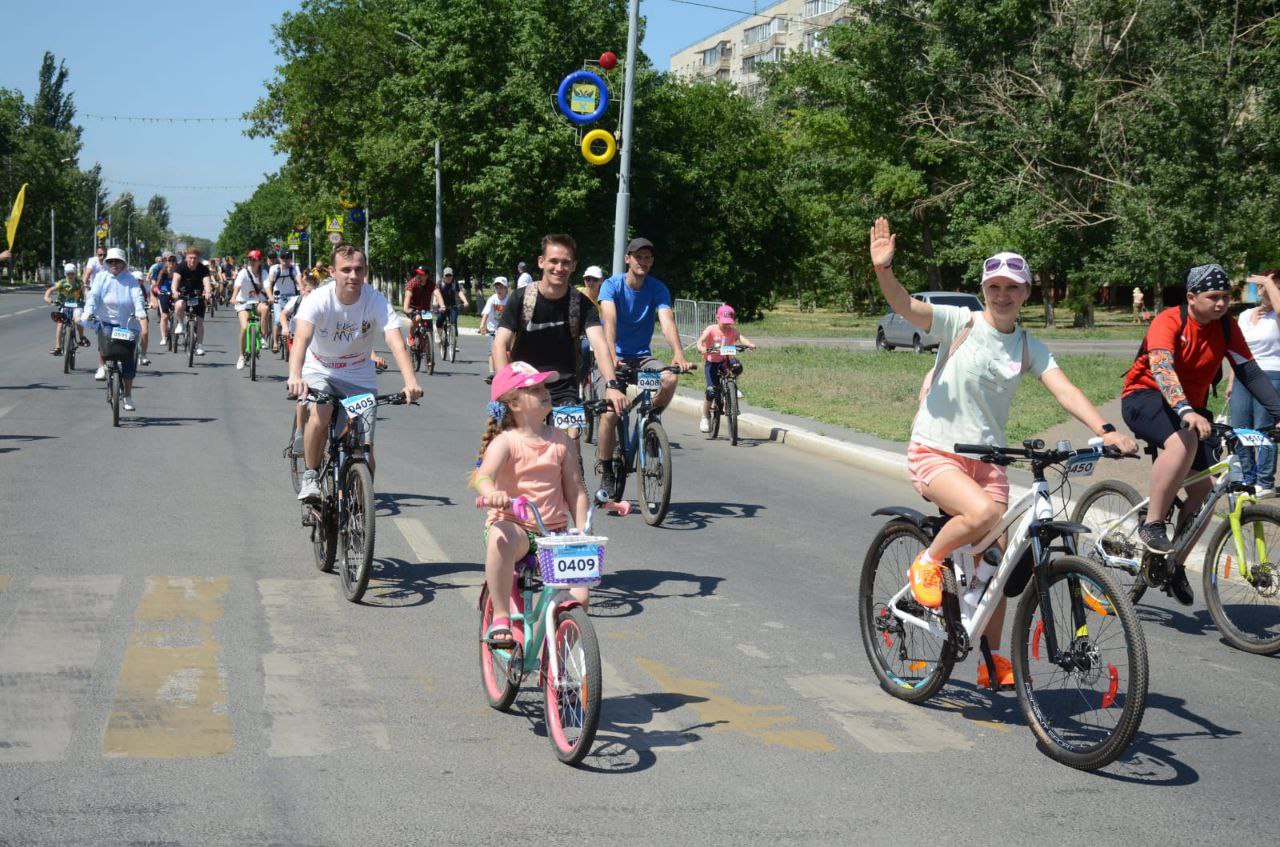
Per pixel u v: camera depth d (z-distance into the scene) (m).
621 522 9.87
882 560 5.82
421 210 54.00
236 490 10.41
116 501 9.77
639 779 4.60
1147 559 6.96
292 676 5.70
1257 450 10.35
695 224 59.47
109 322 14.51
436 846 3.99
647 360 9.91
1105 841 4.14
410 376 7.50
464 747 4.89
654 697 5.57
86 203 143.25
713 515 10.22
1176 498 7.11
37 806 4.20
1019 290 5.26
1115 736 4.63
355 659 5.99
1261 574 6.59
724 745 4.99
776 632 6.70
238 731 4.98
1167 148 38.59
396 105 53.53
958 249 49.41
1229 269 36.97
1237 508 6.69
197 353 26.27
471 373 24.22
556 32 50.28
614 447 9.95
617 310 9.90
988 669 5.34
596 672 4.58
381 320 7.76
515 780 4.57
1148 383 6.98
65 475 10.87
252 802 4.30
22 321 39.00
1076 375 24.28
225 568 7.72
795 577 8.02
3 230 108.00
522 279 21.52
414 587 7.41
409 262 66.62
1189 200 37.59
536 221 51.84
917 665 5.59
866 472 12.83
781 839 4.10
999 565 5.24
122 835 4.00
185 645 6.11
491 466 5.18
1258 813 4.41
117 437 13.41
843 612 7.17
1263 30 38.41
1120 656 4.70
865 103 54.72
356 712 5.26
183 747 4.79
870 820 4.27
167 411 15.91
